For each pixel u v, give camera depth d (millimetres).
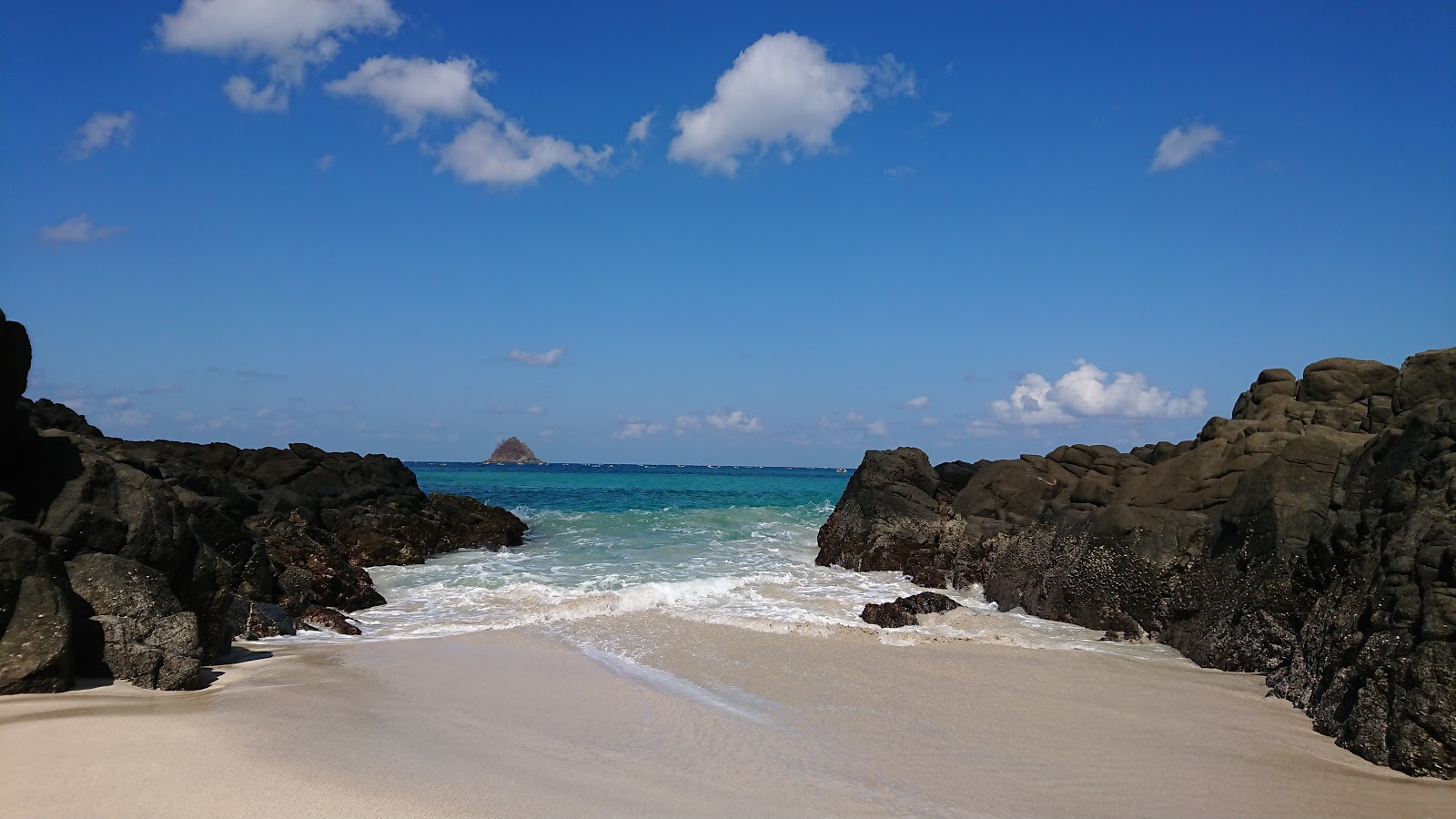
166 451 30859
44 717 8484
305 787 7074
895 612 16891
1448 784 8281
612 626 15797
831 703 10891
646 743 9039
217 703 9617
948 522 23328
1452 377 13578
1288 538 13266
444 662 12711
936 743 9406
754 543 30344
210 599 12062
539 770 7934
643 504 48062
